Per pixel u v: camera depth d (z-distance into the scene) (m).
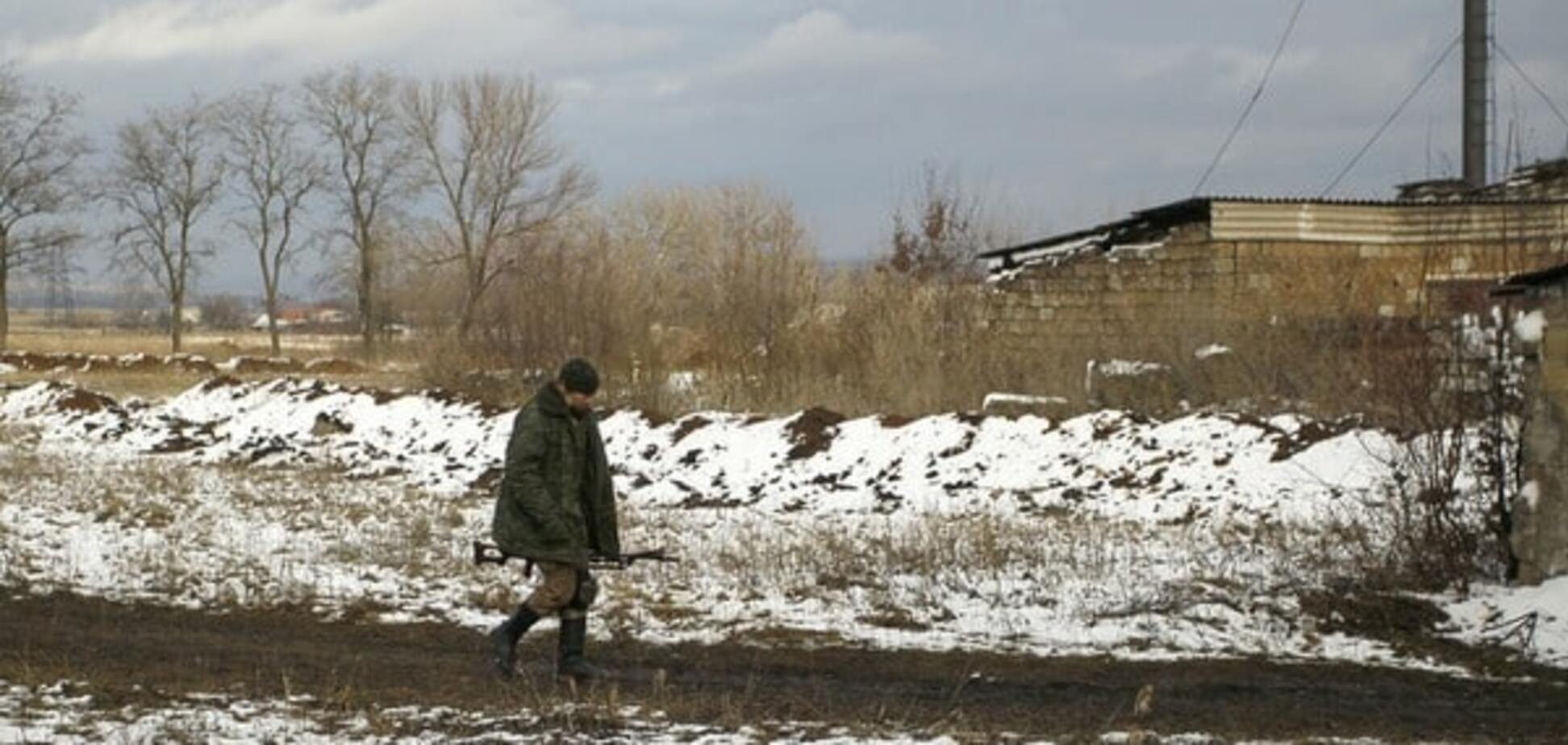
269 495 21.22
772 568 15.10
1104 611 13.36
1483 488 14.15
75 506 19.17
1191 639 12.51
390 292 73.25
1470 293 18.62
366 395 29.41
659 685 10.50
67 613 13.21
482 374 32.31
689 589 14.30
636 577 14.73
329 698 10.16
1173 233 30.36
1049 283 31.64
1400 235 29.14
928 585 14.34
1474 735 9.73
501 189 73.31
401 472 24.48
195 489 21.67
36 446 28.58
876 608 13.60
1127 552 15.73
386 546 16.39
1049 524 17.78
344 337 95.44
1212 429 20.34
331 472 24.73
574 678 10.74
